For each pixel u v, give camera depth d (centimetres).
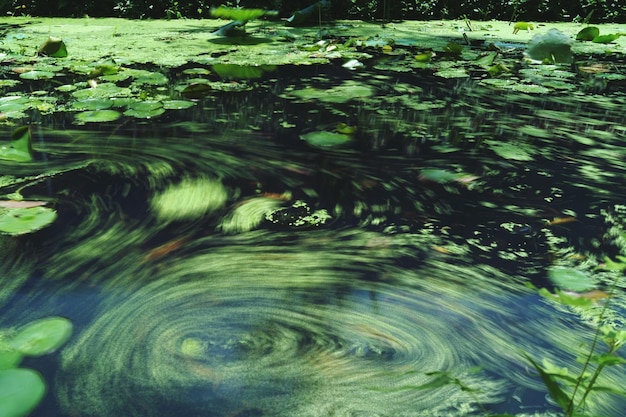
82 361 107
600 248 149
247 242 153
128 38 504
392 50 479
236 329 117
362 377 103
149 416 94
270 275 137
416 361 108
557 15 716
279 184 191
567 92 330
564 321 119
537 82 356
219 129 246
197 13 682
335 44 479
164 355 109
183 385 101
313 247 151
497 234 158
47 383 100
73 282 133
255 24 623
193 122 255
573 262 143
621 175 201
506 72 385
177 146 224
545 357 108
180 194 181
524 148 228
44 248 147
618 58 459
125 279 135
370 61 421
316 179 195
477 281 135
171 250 148
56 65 370
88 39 493
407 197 182
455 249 150
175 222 164
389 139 237
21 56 399
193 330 116
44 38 493
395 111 279
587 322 119
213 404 97
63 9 679
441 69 390
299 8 678
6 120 251
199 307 124
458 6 723
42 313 121
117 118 258
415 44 503
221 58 413
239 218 167
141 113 263
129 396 98
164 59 404
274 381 103
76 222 162
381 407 97
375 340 114
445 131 249
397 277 137
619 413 93
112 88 308
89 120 254
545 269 140
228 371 105
